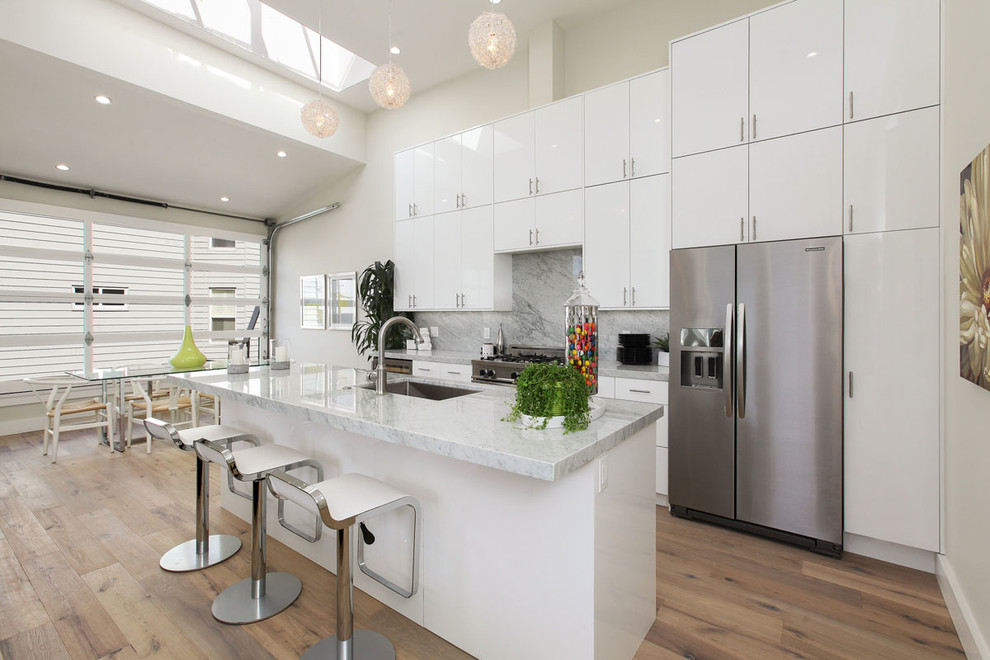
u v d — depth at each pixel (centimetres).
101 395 533
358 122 584
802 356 250
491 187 429
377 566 208
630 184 344
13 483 353
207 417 566
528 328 450
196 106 431
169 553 245
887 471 233
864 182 239
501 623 164
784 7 261
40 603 205
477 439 146
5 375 504
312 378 275
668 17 368
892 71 232
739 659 171
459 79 496
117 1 382
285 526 238
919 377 225
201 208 655
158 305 620
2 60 352
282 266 721
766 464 261
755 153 270
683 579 223
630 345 353
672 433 294
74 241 550
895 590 214
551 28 406
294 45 491
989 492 164
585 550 143
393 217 562
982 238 157
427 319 546
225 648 177
